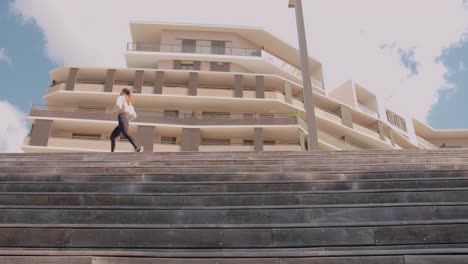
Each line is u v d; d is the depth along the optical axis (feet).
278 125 113.60
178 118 114.32
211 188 16.87
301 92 134.31
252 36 138.10
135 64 129.59
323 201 15.05
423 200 14.92
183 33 134.31
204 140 117.08
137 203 15.20
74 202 15.19
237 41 135.95
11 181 18.58
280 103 119.65
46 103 118.01
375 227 11.80
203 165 22.38
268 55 134.00
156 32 135.85
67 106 118.32
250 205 15.11
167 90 118.01
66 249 11.60
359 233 11.75
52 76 123.44
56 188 16.89
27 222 13.17
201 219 13.38
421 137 184.96
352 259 10.26
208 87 123.75
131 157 25.52
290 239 11.80
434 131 184.75
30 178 18.76
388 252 10.29
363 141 140.67
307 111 37.01
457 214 13.08
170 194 15.35
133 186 16.89
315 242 11.73
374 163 23.43
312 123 36.32
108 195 15.30
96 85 117.50
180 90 118.21
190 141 111.04
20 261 10.32
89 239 11.73
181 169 21.04
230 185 16.88
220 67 128.77
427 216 13.09
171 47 131.03
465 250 10.20
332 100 135.44
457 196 14.97
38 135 105.81
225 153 26.45
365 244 11.61
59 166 21.12
